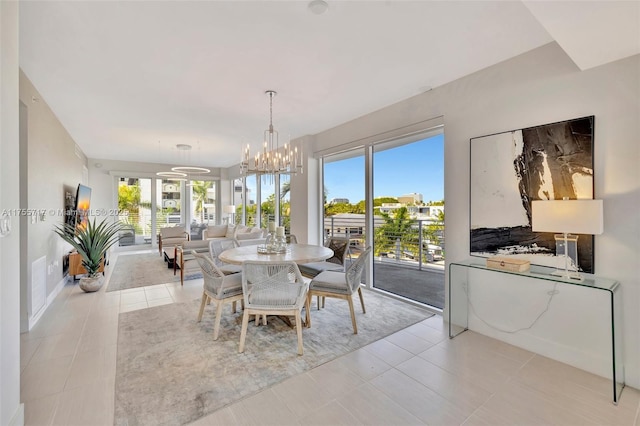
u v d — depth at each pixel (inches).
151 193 335.0
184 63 103.0
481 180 109.0
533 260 95.4
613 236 80.1
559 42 70.4
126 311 132.1
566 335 89.2
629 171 77.6
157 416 66.2
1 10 55.6
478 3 73.6
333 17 78.6
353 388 76.9
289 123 177.3
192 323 118.4
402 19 79.7
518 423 64.7
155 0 71.2
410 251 153.2
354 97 135.9
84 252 162.2
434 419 65.9
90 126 181.6
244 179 330.6
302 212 205.6
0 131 55.0
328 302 145.3
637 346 76.9
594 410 68.8
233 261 104.9
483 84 108.7
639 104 76.0
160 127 185.3
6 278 56.8
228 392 74.9
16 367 60.2
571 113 87.4
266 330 112.3
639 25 63.0
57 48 93.1
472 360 91.1
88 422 64.0
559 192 89.4
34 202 122.1
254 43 90.8
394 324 118.2
